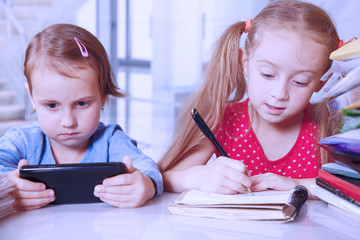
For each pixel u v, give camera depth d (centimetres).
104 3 451
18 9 499
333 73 82
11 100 484
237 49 98
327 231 65
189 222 68
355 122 69
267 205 68
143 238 60
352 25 282
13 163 91
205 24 486
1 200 68
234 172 79
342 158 72
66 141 83
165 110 504
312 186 83
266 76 84
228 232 63
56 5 488
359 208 68
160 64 511
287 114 86
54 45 80
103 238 60
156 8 509
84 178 75
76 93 79
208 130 85
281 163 108
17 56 485
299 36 80
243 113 110
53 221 67
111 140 98
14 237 60
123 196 75
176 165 99
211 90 100
